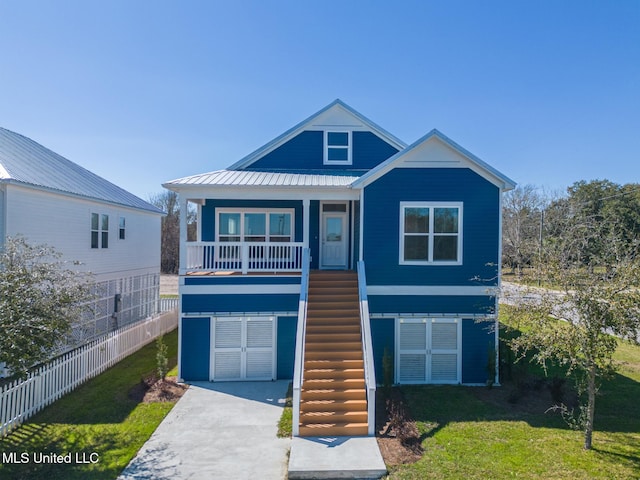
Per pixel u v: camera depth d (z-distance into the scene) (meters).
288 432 8.12
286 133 14.80
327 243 14.46
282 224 14.38
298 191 11.87
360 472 6.50
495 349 11.21
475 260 11.46
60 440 7.62
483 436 7.88
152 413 8.96
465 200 11.45
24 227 12.09
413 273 11.45
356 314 10.95
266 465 6.85
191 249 11.87
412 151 11.42
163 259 48.06
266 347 11.51
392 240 11.45
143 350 14.39
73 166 18.47
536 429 8.20
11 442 7.52
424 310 11.42
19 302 7.15
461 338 11.42
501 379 11.36
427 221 11.47
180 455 7.13
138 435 7.87
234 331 11.48
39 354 7.45
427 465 6.77
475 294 11.46
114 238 17.88
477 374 11.37
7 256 7.98
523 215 39.12
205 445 7.53
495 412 9.14
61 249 13.87
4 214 11.44
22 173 12.45
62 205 13.95
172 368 12.46
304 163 14.91
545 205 43.44
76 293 8.25
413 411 9.20
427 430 8.18
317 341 10.19
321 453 7.14
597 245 7.74
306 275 11.03
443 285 11.45
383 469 6.54
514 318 7.81
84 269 15.23
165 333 17.27
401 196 11.45
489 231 11.45
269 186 11.59
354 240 14.02
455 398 10.08
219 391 10.51
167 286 35.62
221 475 6.49
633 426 8.34
